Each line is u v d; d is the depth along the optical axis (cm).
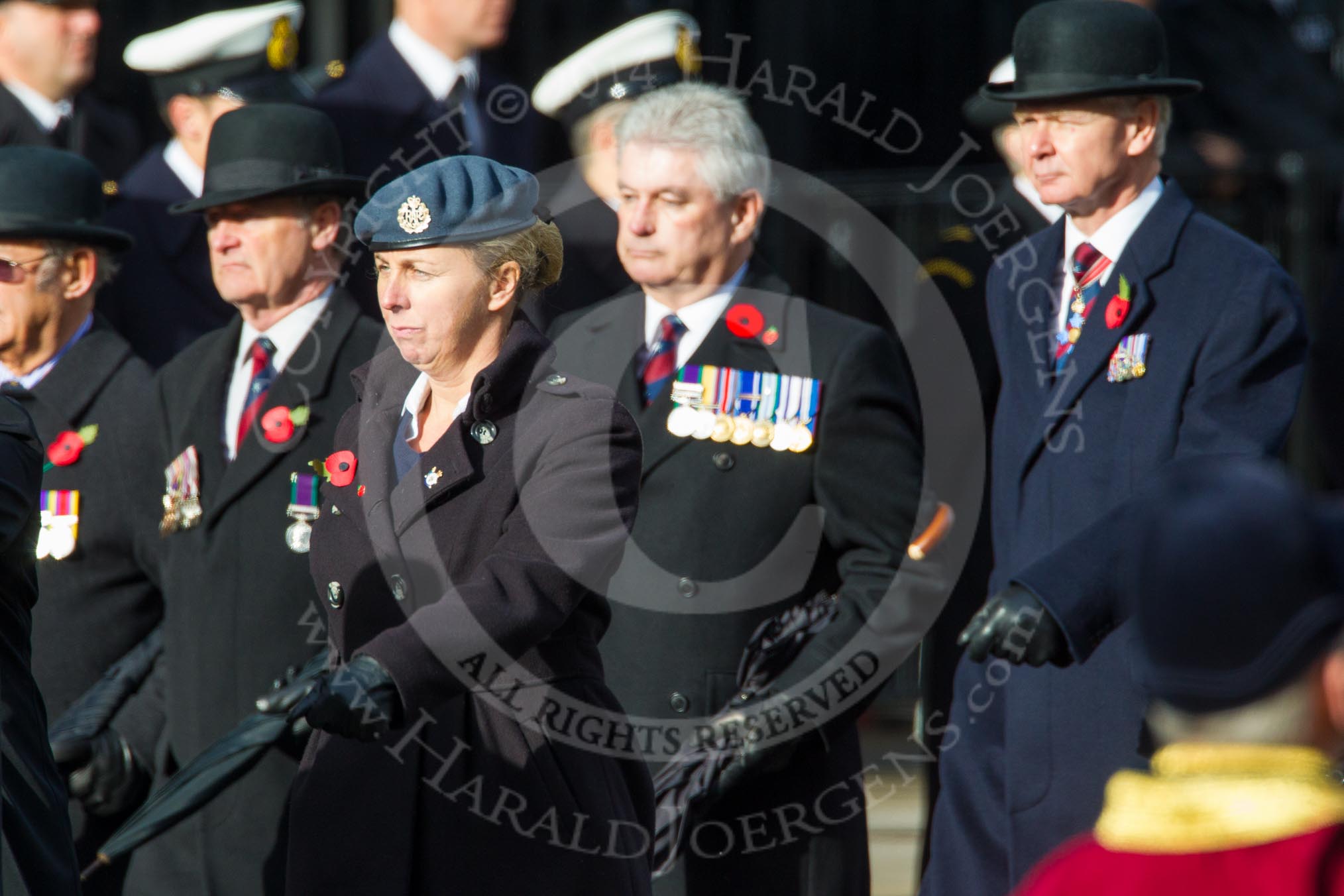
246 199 1602
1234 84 3306
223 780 1501
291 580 1570
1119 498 1456
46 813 1263
